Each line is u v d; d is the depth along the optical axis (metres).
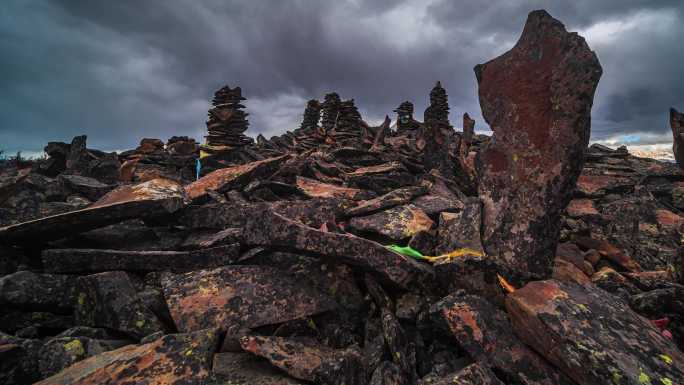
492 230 4.38
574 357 2.71
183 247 4.86
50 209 6.40
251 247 4.45
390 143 18.38
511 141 4.39
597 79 3.72
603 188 10.82
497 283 3.95
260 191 7.82
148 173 13.13
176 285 3.92
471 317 3.26
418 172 14.29
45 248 4.65
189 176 13.64
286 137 23.17
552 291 3.34
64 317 3.75
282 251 4.20
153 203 4.59
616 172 12.99
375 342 3.38
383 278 3.97
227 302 3.75
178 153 16.03
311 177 11.35
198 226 5.23
